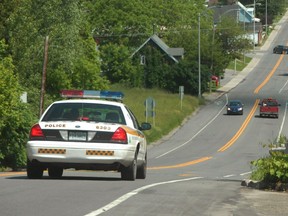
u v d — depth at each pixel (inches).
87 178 1314.0
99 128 1170.6
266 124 5418.3
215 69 7667.3
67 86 3821.4
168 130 5078.7
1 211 776.3
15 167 2231.8
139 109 5418.3
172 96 6407.5
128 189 1040.8
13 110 2191.2
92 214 765.3
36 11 3656.5
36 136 1170.6
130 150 1185.4
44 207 813.9
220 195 1021.8
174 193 1011.9
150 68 7209.6
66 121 1181.7
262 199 996.6
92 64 4347.9
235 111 5871.1
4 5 3545.8
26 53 3513.8
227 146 4404.5
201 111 6117.1
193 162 3459.6
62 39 3654.0
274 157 1202.6
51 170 1342.3
